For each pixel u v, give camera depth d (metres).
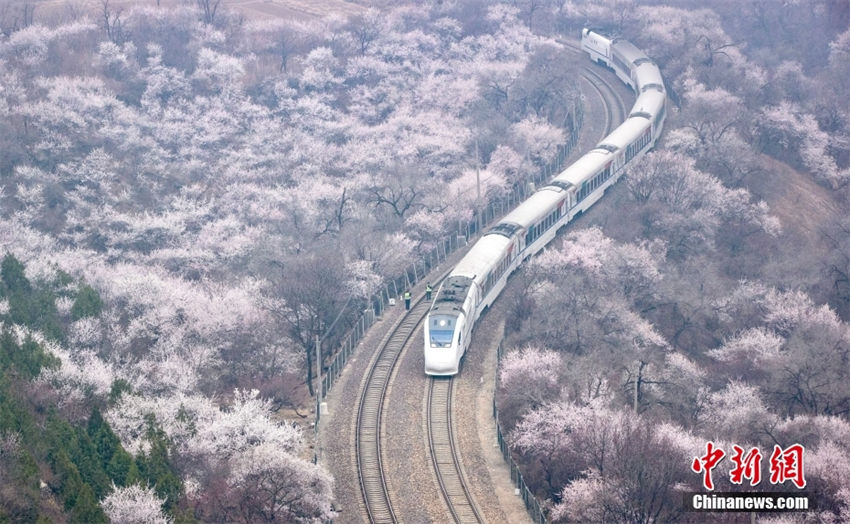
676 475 69.00
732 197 127.75
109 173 136.12
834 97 170.00
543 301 96.38
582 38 184.88
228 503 67.38
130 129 146.38
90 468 67.12
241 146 149.50
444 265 114.38
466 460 75.88
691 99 156.00
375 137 152.12
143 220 125.38
